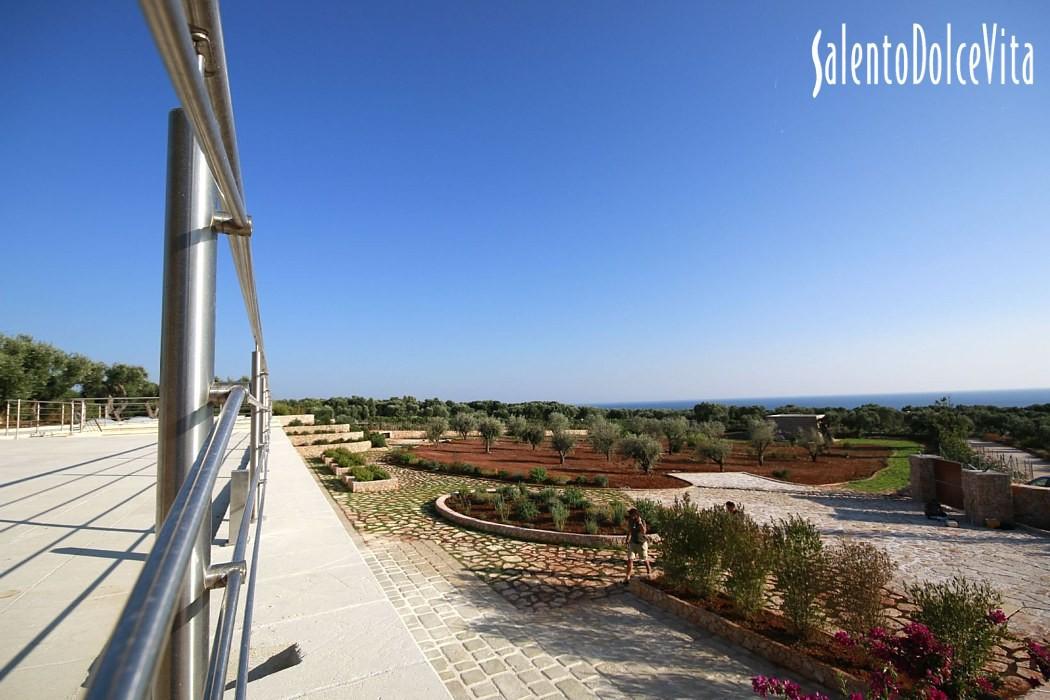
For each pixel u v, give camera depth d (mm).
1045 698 4566
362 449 23109
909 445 29969
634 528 7320
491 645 5102
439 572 7371
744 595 5652
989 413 36344
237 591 1166
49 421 23438
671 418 31250
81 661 2562
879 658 4414
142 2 496
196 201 1089
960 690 4332
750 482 17531
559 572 7621
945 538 10477
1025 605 6824
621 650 5160
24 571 3570
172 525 657
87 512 5082
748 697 4387
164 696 1058
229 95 972
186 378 1057
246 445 14531
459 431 29594
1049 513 11266
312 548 5215
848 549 5500
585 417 42219
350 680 2916
